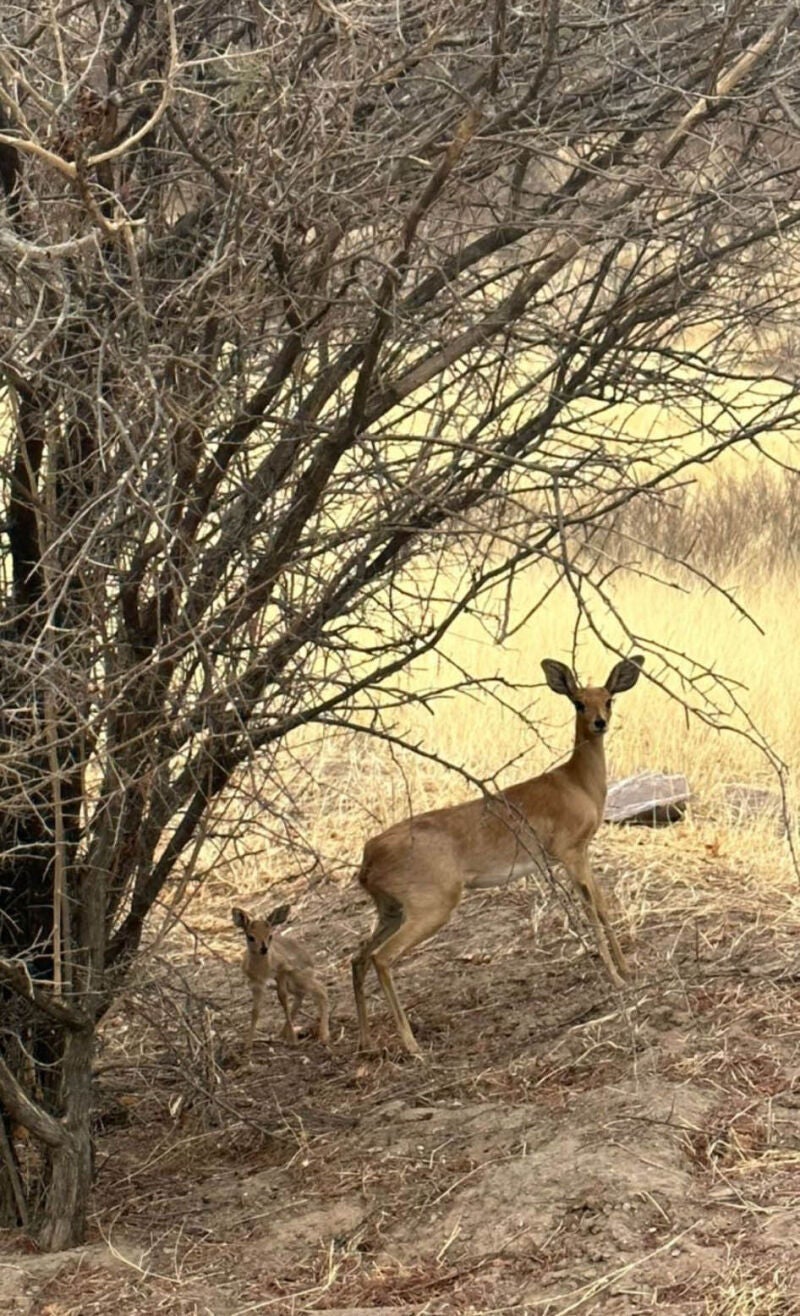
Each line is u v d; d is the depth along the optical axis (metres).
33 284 9.74
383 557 11.84
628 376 12.42
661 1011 13.44
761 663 23.31
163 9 9.38
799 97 10.77
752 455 34.53
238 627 11.16
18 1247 11.20
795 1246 9.60
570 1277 9.68
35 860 11.59
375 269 10.80
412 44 10.50
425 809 19.91
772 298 11.43
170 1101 14.19
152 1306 10.08
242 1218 11.35
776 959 14.30
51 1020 11.64
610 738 21.61
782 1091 11.69
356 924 17.88
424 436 10.61
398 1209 10.94
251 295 10.09
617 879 17.00
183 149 10.34
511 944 16.28
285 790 11.49
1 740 9.55
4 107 9.84
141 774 11.10
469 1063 13.61
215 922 18.20
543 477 18.16
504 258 12.20
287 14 9.40
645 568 27.86
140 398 9.13
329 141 9.57
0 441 12.02
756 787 20.23
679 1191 10.37
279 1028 15.68
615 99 10.99
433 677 23.30
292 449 10.99
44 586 10.63
